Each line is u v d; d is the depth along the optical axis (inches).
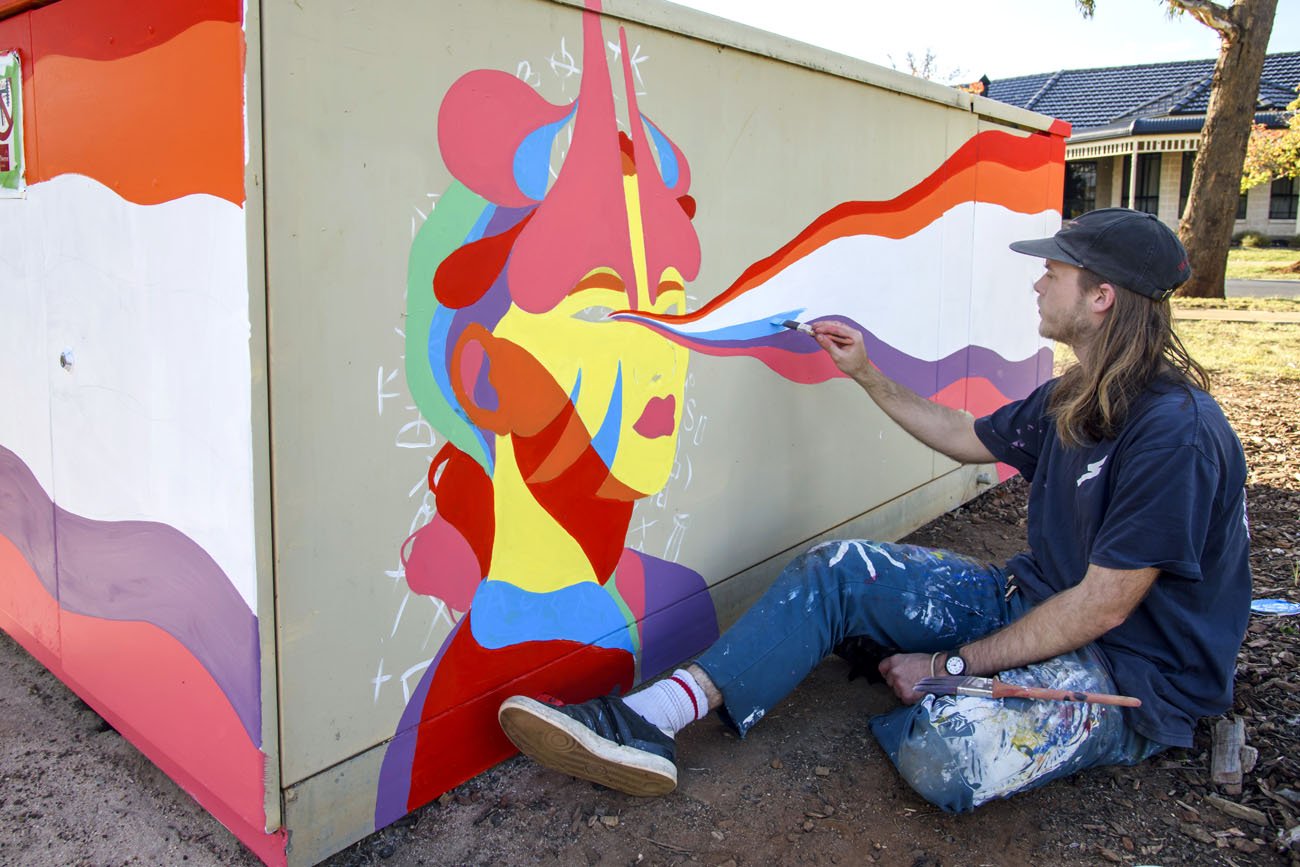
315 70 65.5
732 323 107.7
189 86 65.9
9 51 85.6
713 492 108.8
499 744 89.2
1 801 84.9
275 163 64.1
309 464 69.4
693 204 99.8
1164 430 78.4
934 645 96.6
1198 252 481.7
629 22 89.2
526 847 80.3
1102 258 82.4
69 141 79.7
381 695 77.4
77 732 96.4
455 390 78.6
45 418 90.4
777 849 80.7
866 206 127.3
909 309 140.3
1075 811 85.5
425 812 84.3
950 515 169.8
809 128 114.8
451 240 76.3
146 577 79.9
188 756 79.0
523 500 86.1
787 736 98.8
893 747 85.4
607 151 89.0
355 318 70.6
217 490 69.5
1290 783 87.6
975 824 84.0
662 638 104.5
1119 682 84.3
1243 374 281.6
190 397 70.9
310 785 73.4
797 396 120.2
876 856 80.0
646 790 82.4
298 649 70.9
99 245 78.4
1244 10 448.5
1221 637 84.9
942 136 142.4
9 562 103.3
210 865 78.0
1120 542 78.2
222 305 66.2
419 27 71.7
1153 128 794.8
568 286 87.0
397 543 76.3
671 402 100.7
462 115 75.7
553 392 87.2
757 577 118.0
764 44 104.9
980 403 165.6
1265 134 688.4
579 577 93.0
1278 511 162.1
